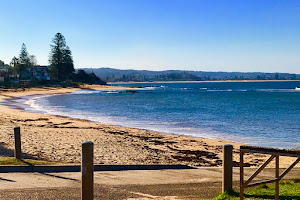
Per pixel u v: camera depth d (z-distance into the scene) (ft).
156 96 280.72
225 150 20.30
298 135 77.10
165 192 22.22
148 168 30.73
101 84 556.51
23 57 466.29
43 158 34.86
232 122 102.68
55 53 431.84
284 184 23.95
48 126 78.69
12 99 205.67
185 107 163.43
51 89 366.02
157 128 86.74
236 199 18.95
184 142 63.52
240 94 319.27
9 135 51.62
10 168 27.25
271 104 187.83
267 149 15.99
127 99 233.14
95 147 47.65
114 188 23.04
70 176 25.89
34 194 20.68
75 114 122.11
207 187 23.73
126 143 56.18
